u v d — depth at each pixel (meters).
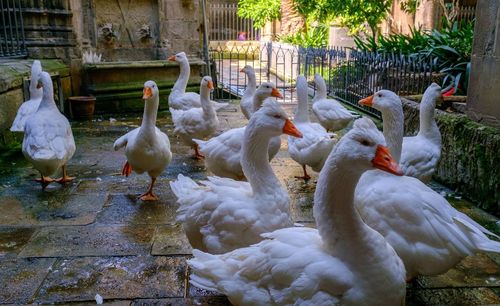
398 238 3.04
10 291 3.33
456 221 3.02
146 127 4.93
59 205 4.97
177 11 11.33
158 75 10.98
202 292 3.34
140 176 6.02
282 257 2.41
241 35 26.91
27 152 5.25
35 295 3.29
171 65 11.02
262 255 2.49
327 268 2.28
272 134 3.13
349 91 10.94
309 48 14.08
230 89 13.10
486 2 5.49
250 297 2.47
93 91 10.07
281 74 17.94
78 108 9.50
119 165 6.50
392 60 8.79
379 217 3.11
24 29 9.43
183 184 3.63
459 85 8.42
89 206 4.95
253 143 3.14
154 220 4.60
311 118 9.72
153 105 4.90
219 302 3.23
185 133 6.75
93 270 3.62
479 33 5.64
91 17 10.42
